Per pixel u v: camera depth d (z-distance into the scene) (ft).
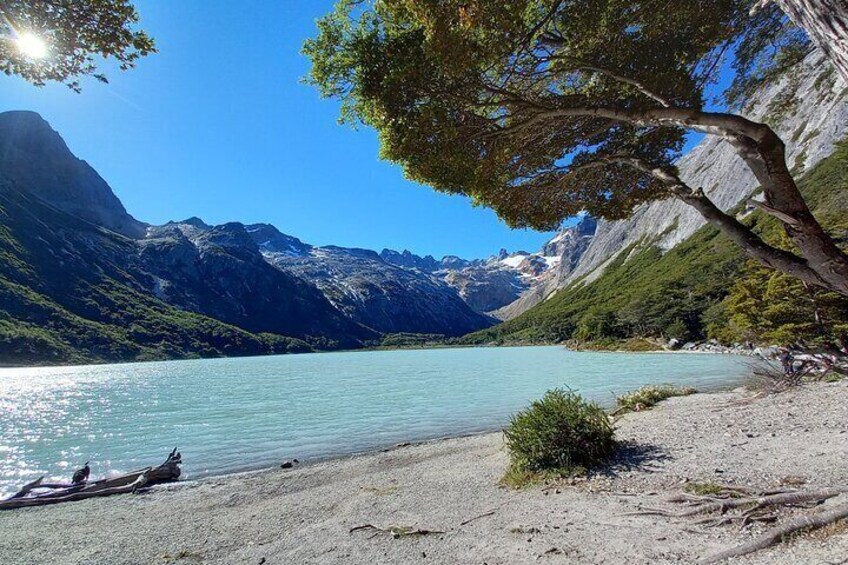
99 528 34.71
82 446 69.77
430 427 74.64
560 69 19.80
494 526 24.53
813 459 27.58
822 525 17.40
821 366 28.50
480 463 43.27
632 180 23.98
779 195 13.05
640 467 31.53
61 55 20.18
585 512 24.64
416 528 25.76
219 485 46.52
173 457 51.72
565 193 24.88
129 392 151.94
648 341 301.84
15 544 31.78
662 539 19.67
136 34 21.03
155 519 36.04
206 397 132.87
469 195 23.43
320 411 98.63
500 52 17.31
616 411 62.28
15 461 61.46
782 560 15.92
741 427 39.65
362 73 19.34
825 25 8.11
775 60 20.86
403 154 20.04
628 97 20.48
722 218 15.33
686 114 15.48
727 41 20.24
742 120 13.61
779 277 112.78
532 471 33.76
